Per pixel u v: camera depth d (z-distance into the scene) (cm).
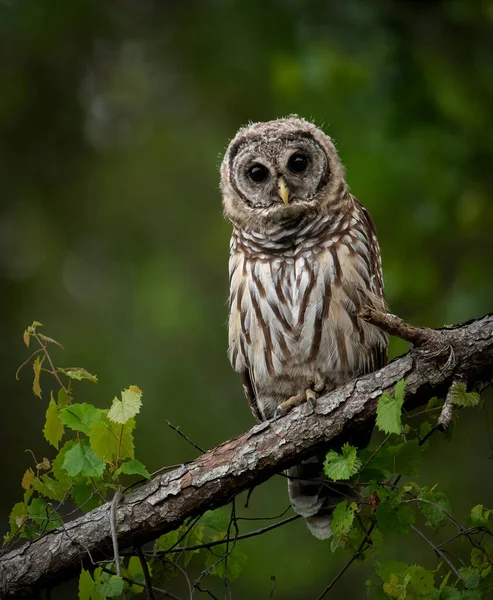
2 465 1410
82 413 702
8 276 1565
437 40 1262
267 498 1238
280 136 988
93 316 1498
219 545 772
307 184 956
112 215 1581
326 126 1298
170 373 1400
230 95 1509
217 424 1360
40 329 1484
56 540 743
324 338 901
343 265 904
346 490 877
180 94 1623
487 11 1203
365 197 1262
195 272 1514
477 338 691
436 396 714
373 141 1268
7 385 1448
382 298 955
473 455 1195
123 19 1609
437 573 743
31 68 1600
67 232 1587
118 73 1647
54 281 1551
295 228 923
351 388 734
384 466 695
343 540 723
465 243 1259
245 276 934
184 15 1568
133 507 734
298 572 1183
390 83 1245
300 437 738
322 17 1336
